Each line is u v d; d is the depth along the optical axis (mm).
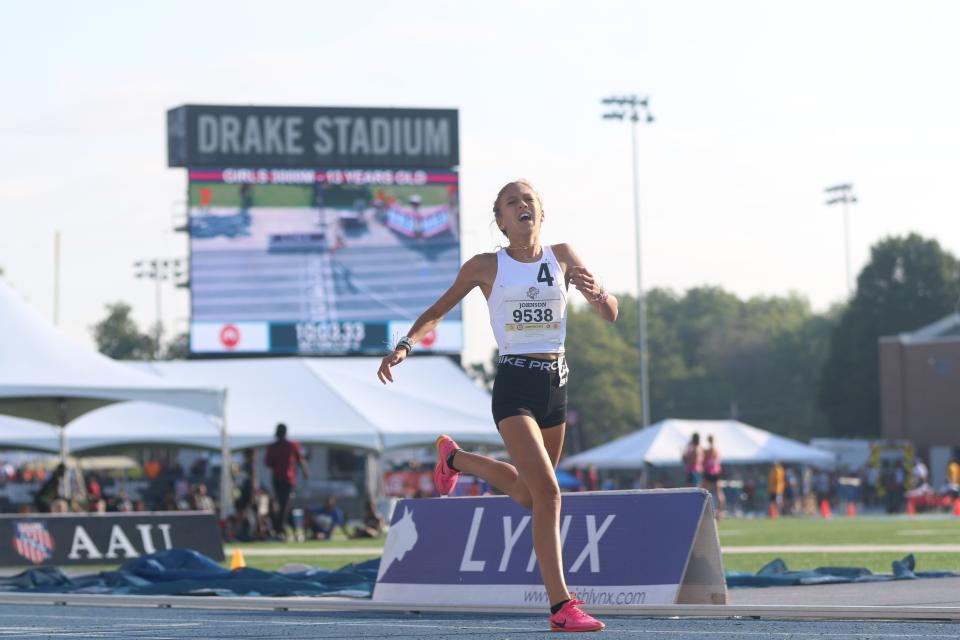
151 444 60031
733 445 88500
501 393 11805
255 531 50500
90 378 41750
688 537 14508
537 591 15453
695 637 11078
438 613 15562
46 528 31500
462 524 16438
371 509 54531
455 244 90812
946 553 28969
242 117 89375
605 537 15164
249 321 87938
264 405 62250
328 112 90562
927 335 137750
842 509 102375
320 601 16547
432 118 91688
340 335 89062
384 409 63219
